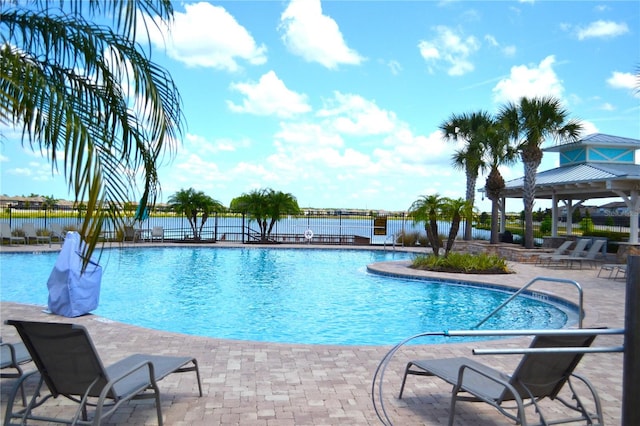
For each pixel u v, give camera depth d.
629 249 16.92
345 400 4.54
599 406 3.68
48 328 3.24
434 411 4.32
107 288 13.30
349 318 10.17
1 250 19.12
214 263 18.89
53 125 2.78
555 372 3.67
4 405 4.19
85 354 3.30
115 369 3.95
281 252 23.05
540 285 12.69
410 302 11.80
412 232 26.09
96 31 3.32
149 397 3.73
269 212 26.30
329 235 27.97
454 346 6.65
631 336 2.71
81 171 2.63
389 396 4.68
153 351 6.09
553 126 19.38
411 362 4.53
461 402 4.54
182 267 17.64
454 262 15.73
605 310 9.41
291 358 5.89
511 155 21.48
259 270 17.08
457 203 16.58
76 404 4.24
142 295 12.32
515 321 9.96
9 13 3.23
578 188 19.69
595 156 21.80
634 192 17.14
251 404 4.38
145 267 17.52
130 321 9.66
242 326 9.40
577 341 3.56
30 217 26.84
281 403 4.43
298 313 10.55
